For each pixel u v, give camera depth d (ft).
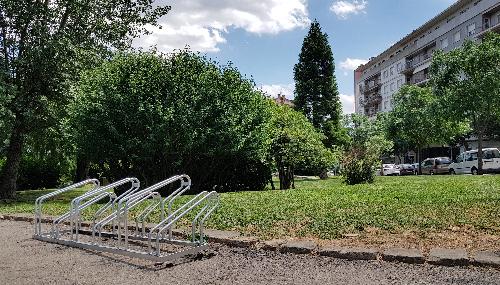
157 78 54.13
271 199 40.88
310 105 181.27
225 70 59.21
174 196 25.14
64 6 67.05
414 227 24.86
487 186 48.52
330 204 35.35
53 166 93.09
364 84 322.75
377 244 21.61
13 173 63.72
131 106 52.49
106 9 71.20
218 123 54.80
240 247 22.94
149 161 56.08
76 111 53.67
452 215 28.02
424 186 52.01
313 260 19.88
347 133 172.45
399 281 16.46
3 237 28.17
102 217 33.73
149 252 20.44
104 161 58.23
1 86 55.36
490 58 97.35
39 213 27.22
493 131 145.59
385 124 159.02
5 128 56.70
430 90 141.90
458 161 118.11
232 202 39.27
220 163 62.08
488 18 174.70
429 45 219.82
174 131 52.65
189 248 22.26
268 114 62.44
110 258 21.62
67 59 62.59
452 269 17.71
